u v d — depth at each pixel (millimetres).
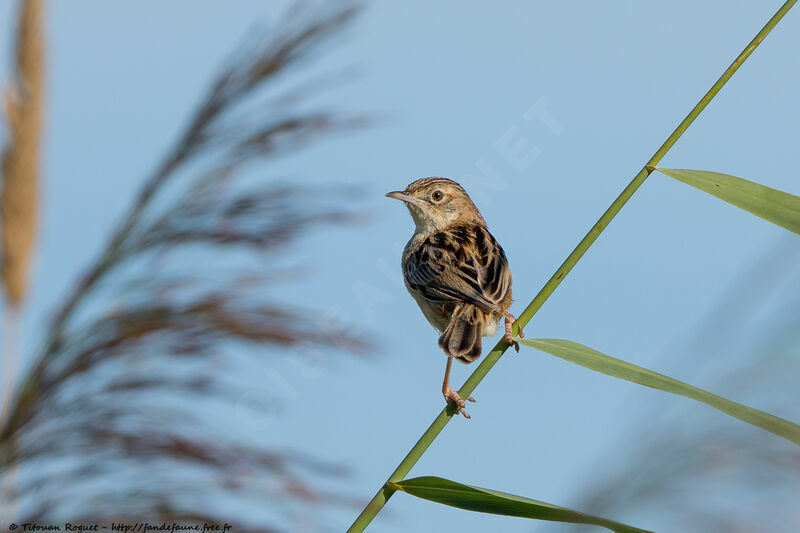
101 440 4824
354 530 5328
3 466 4941
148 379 4949
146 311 5090
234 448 4867
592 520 3285
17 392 5062
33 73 5617
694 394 3410
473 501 5230
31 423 4910
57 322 5133
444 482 5316
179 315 5027
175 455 4754
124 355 5016
